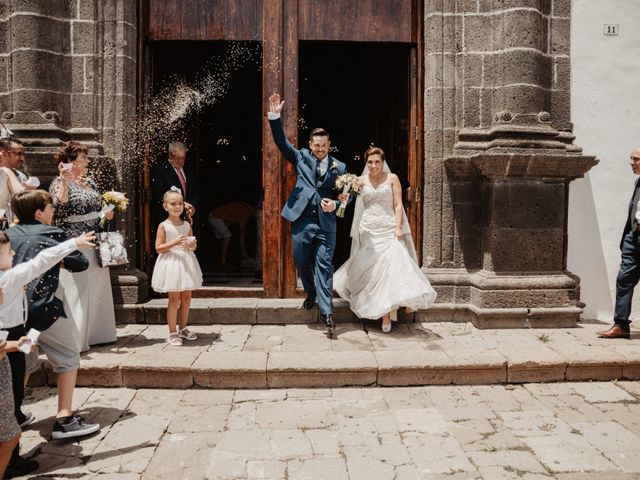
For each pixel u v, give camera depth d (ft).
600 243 18.81
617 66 18.61
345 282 17.99
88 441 11.06
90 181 15.47
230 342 16.06
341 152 38.14
